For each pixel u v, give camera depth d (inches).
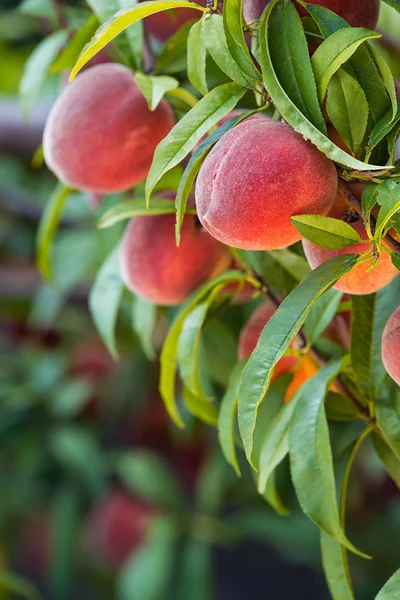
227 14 36.9
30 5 51.6
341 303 43.2
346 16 38.8
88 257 67.9
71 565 79.4
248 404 36.1
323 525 39.0
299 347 42.5
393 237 37.7
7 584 61.7
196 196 37.2
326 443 39.2
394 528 74.0
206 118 37.4
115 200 49.0
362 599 72.7
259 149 36.4
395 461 41.6
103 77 43.2
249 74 37.6
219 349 48.7
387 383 40.7
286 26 36.9
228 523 75.8
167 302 44.9
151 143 43.0
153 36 46.6
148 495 77.7
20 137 64.2
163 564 74.7
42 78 48.6
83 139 42.6
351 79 37.0
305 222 36.3
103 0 42.8
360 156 37.4
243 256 43.4
